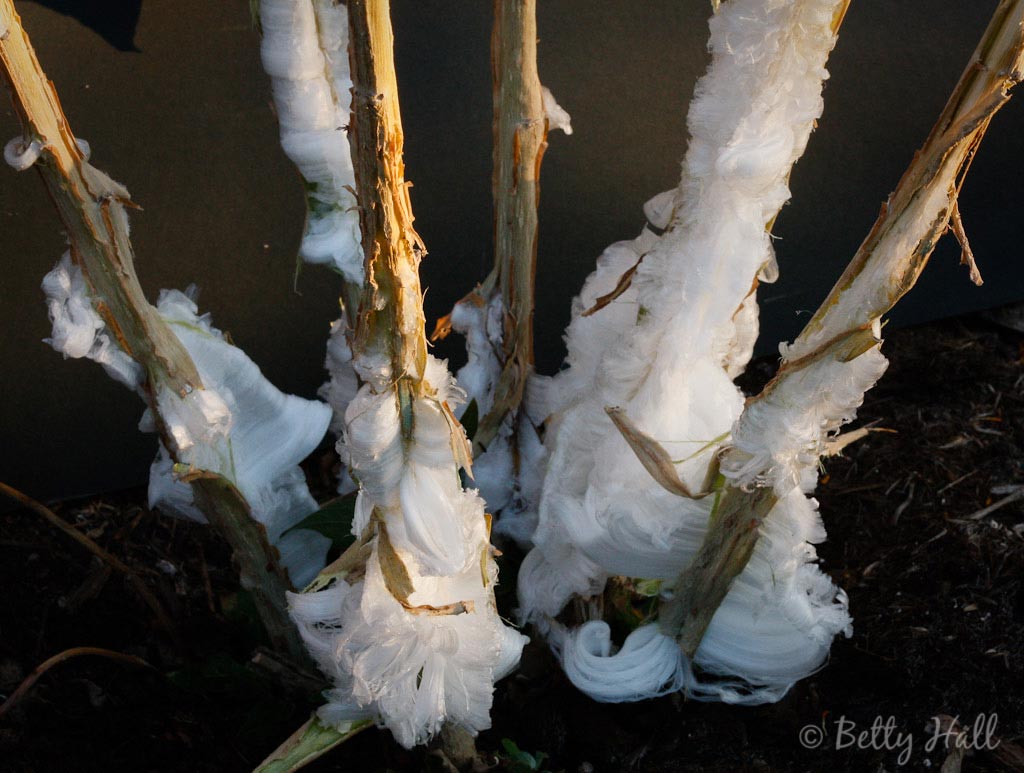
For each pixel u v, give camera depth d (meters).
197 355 0.49
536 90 0.48
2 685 0.61
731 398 0.50
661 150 0.83
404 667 0.46
